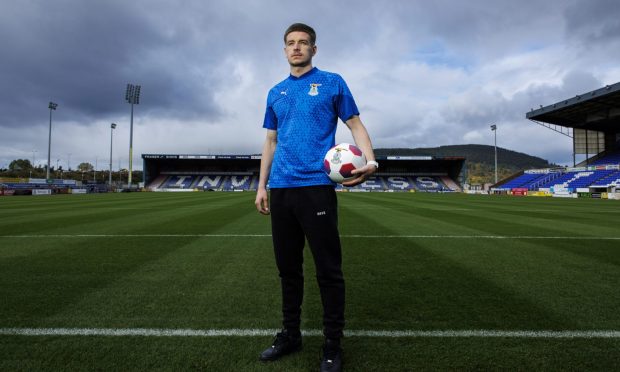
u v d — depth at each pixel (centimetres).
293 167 205
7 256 500
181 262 464
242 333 244
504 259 488
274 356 208
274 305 301
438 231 777
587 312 285
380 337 238
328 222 202
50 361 205
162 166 6669
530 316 276
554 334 243
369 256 505
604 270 426
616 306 299
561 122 4162
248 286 356
